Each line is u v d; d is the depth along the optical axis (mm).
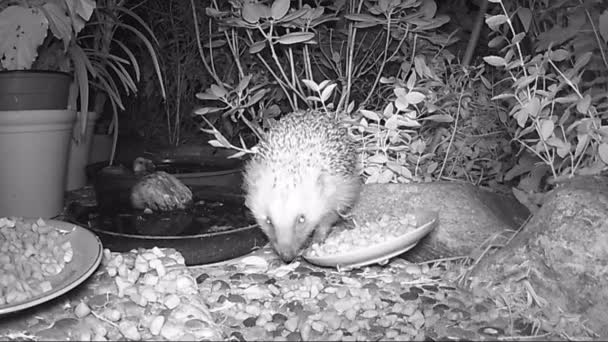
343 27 957
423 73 836
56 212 891
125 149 1315
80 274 556
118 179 882
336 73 990
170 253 687
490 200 806
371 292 632
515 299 598
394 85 886
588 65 735
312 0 958
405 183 799
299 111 813
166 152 1227
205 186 982
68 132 891
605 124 739
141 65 1415
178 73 1356
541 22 829
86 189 1073
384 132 823
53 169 869
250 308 591
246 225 810
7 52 805
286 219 703
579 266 573
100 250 596
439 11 1107
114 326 547
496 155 930
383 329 553
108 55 988
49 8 820
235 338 538
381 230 700
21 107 815
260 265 718
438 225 734
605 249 566
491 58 682
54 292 527
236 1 789
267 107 996
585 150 683
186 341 521
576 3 748
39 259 610
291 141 725
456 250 723
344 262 661
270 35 782
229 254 728
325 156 735
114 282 624
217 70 1270
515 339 535
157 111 1472
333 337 526
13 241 626
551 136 694
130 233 779
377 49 985
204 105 1355
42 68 919
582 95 715
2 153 827
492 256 647
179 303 580
